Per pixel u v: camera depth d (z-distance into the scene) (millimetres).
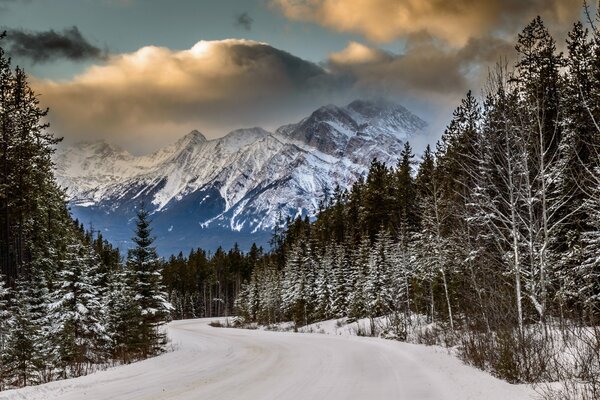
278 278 82875
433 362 16812
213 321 99188
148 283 31375
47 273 35062
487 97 16844
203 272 139750
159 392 12555
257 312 86750
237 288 132250
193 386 13562
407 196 60844
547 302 15688
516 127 15734
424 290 40750
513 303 16453
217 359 23016
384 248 53094
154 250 32312
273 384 13492
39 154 37406
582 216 19734
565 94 25016
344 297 60906
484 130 16969
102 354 26359
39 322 23281
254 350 27406
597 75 23516
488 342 15227
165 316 32219
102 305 27250
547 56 29219
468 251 20672
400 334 33625
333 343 30469
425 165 54969
